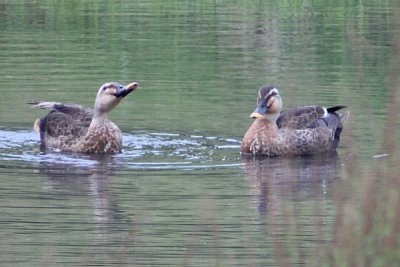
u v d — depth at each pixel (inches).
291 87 861.8
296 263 462.0
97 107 687.7
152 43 1063.6
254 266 465.1
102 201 570.6
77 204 564.4
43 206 561.3
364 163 636.1
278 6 1312.7
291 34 1112.2
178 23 1181.7
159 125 751.7
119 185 603.2
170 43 1063.0
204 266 467.2
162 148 694.5
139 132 733.9
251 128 689.6
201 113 783.7
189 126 749.3
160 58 986.1
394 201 370.3
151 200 572.7
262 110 687.1
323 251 447.5
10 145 704.4
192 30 1138.0
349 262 373.7
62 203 565.9
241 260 475.2
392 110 395.2
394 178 374.9
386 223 370.0
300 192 588.4
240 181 616.4
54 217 541.0
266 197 578.2
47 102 750.5
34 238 508.4
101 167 647.1
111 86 689.0
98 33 1119.6
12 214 546.3
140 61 971.3
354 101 812.0
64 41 1074.1
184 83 881.5
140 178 621.0
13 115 777.6
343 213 385.4
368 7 1291.8
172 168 644.1
